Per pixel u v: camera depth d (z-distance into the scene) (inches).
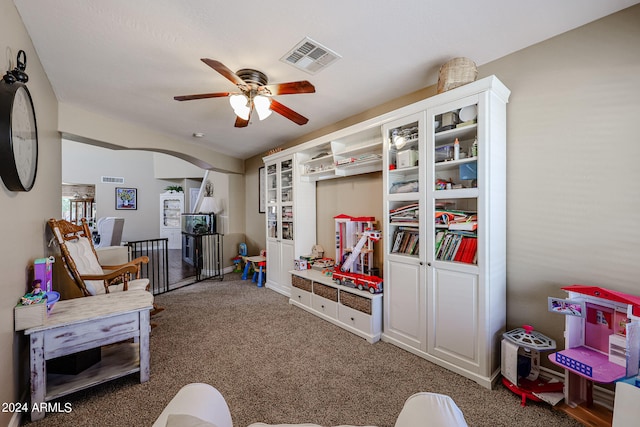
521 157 80.5
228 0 61.6
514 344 70.9
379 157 113.1
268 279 176.2
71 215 335.3
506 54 83.1
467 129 80.3
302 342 100.7
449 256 84.0
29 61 74.3
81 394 71.3
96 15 66.4
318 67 89.7
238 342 100.7
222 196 240.2
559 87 74.4
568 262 73.2
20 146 62.8
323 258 150.6
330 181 151.1
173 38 75.1
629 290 65.2
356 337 104.9
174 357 90.0
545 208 76.6
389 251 101.0
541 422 61.7
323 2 62.2
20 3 62.4
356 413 64.9
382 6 63.4
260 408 66.4
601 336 63.2
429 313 86.9
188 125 145.1
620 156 66.1
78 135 121.1
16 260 64.1
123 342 93.0
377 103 118.4
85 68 90.1
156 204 376.2
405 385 75.1
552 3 63.1
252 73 89.9
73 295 113.1
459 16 67.0
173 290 171.3
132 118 134.2
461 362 79.4
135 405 67.5
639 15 63.5
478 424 61.2
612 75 67.0
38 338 62.9
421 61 86.7
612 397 65.1
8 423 57.1
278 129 152.9
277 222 167.9
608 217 67.7
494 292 77.0
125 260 141.1
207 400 36.5
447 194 82.7
